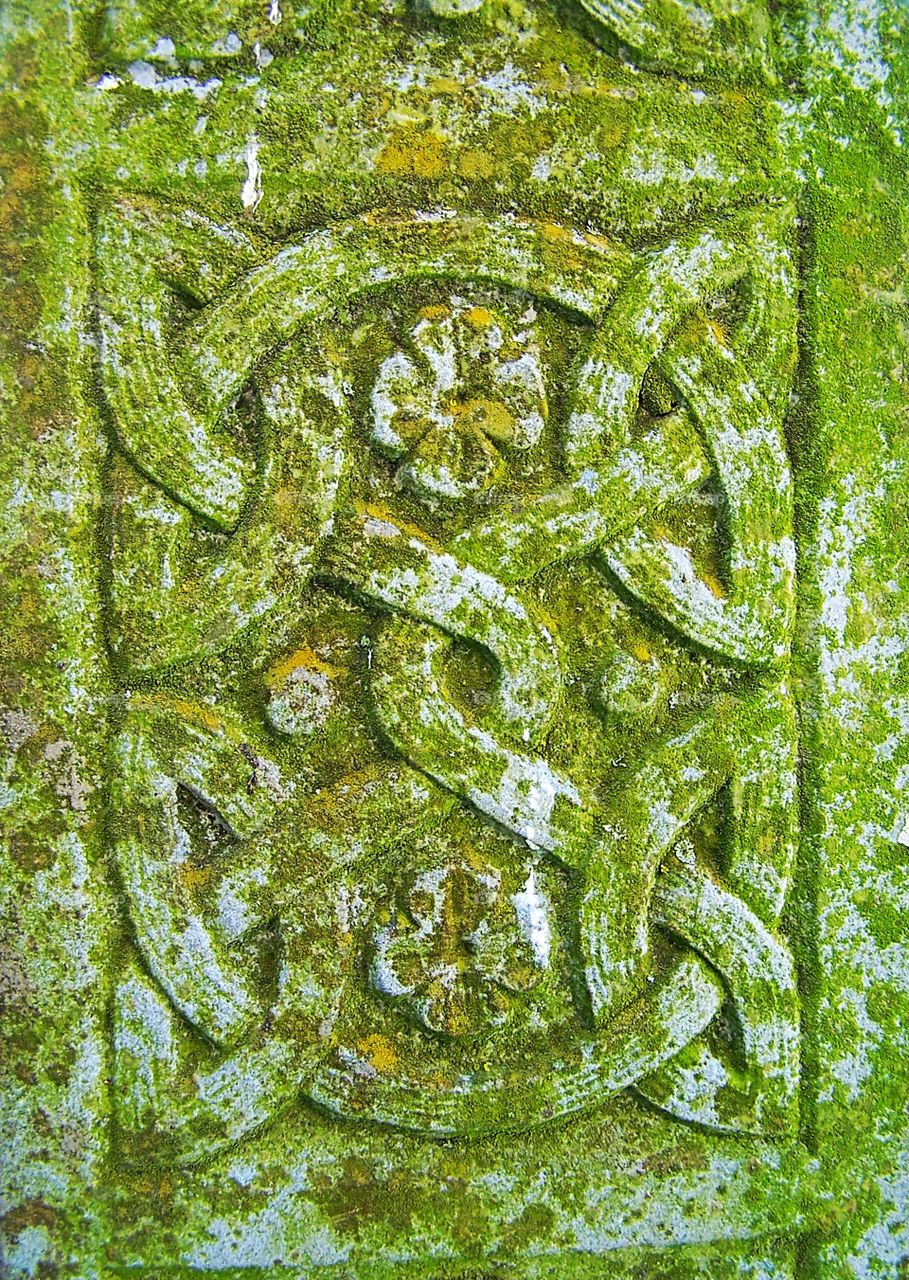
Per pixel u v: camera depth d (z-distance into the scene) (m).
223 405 1.34
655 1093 1.42
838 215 1.56
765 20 1.54
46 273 1.29
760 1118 1.45
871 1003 1.51
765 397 1.52
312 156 1.38
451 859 1.37
